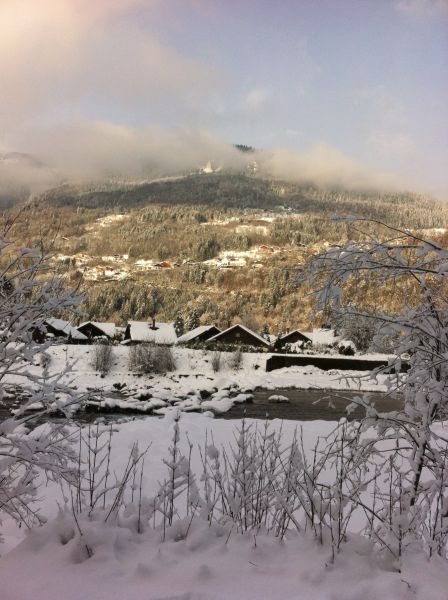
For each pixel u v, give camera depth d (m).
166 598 2.99
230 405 26.89
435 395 4.28
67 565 3.41
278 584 3.24
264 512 4.54
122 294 138.75
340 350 49.84
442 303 4.59
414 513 3.90
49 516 6.00
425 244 3.88
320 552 3.66
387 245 3.95
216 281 180.25
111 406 22.75
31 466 4.63
